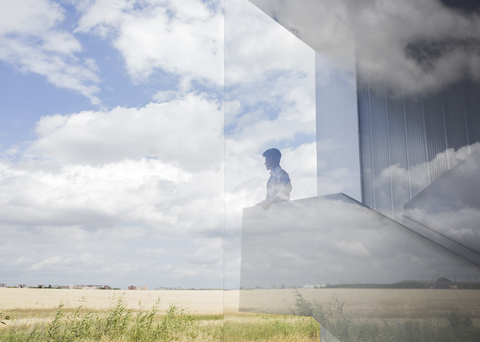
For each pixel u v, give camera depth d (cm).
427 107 99
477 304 84
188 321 488
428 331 89
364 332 98
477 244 87
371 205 104
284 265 115
